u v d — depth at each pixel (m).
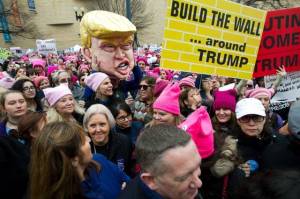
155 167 1.34
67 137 1.67
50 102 3.54
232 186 2.12
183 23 2.86
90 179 1.88
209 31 3.00
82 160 1.76
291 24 3.66
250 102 2.70
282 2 26.36
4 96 3.32
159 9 36.22
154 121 2.68
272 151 2.26
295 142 2.13
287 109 4.14
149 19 35.06
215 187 2.21
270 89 3.88
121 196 1.53
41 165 1.64
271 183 1.29
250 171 2.37
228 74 3.20
